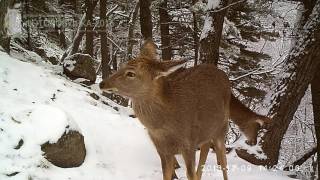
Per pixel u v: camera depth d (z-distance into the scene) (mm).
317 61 4750
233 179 3678
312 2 5156
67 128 3406
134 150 3814
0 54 4762
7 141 3289
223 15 4945
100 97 5047
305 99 8891
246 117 3652
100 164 3537
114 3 11398
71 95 4504
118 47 11141
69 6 10352
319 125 5699
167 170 3186
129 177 3465
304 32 4836
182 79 3133
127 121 4250
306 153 6574
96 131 3922
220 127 3471
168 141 3125
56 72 5621
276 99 4773
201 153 3453
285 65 4922
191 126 3150
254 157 4438
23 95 4074
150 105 2977
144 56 3049
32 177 3131
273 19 7062
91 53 8867
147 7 6578
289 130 10078
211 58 4945
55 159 3346
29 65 4828
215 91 3326
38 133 3373
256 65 7797
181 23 8586
